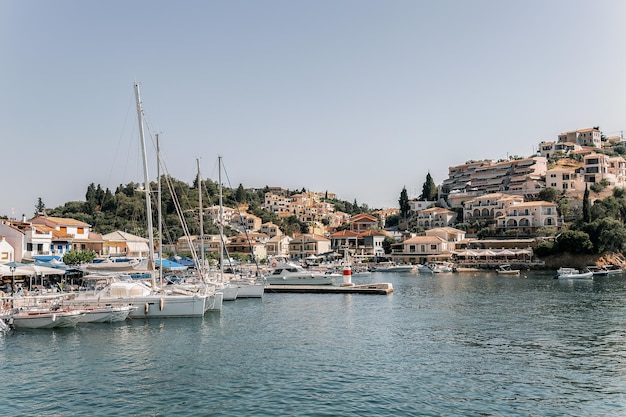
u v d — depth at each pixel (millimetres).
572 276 111375
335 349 39094
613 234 136250
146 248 125438
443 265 156625
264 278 94375
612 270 124250
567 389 28938
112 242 117125
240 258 164375
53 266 70562
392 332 46406
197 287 62281
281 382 30266
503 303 67688
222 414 25234
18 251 85500
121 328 47875
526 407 26078
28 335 44250
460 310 61188
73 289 64875
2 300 50812
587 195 150500
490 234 179500
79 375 31891
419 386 29484
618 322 50844
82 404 26734
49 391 28812
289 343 41438
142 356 36812
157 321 51812
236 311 61594
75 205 178750
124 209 167000
